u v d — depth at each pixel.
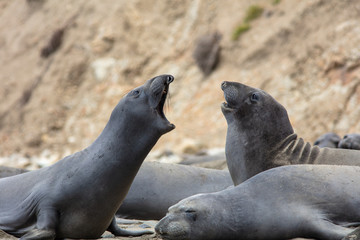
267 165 28.52
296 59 94.69
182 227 21.56
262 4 109.69
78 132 106.56
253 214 22.38
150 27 116.88
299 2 102.94
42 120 110.44
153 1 120.81
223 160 42.38
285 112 29.92
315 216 22.33
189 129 95.81
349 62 87.69
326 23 95.69
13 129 112.69
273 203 22.66
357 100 82.88
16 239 23.17
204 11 114.94
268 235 22.41
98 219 23.53
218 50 105.94
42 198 23.23
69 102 112.06
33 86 116.69
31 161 97.31
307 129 84.44
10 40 131.75
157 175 32.59
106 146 23.62
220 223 22.05
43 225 22.73
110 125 23.97
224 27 109.50
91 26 120.31
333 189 23.22
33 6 136.38
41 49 121.12
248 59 101.44
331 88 86.81
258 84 95.88
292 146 29.11
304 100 88.88
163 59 111.81
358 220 22.92
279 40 99.88
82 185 23.17
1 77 123.75
